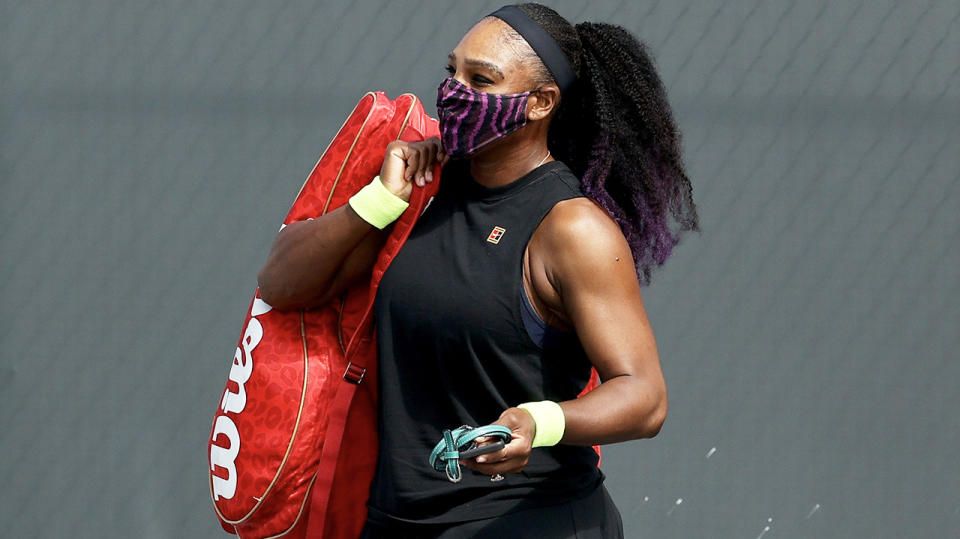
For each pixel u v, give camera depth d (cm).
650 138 864
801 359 1459
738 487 1467
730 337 1459
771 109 1436
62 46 1477
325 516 850
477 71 776
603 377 739
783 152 1440
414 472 794
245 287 1497
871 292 1451
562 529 786
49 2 1473
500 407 773
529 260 761
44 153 1490
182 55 1474
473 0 1439
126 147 1488
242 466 867
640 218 876
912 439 1460
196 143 1482
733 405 1465
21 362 1509
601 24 861
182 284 1499
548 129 853
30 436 1511
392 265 800
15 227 1499
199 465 1512
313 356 865
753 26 1426
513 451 662
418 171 803
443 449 648
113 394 1509
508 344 759
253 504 866
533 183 779
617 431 711
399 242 802
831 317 1454
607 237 747
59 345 1509
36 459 1512
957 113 1427
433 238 794
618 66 849
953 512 1459
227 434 879
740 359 1460
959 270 1442
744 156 1440
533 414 682
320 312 877
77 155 1489
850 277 1451
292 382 858
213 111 1476
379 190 798
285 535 884
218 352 1503
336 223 811
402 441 800
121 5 1473
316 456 860
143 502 1513
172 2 1470
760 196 1445
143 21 1474
